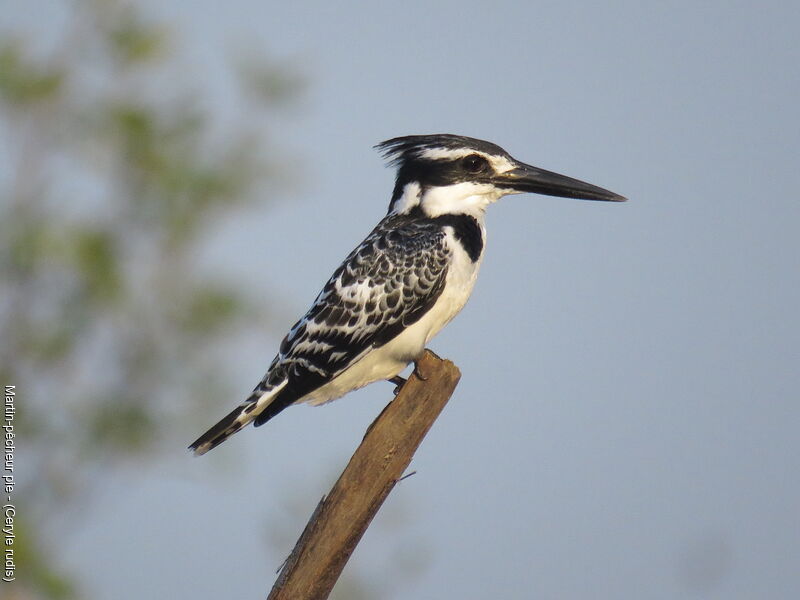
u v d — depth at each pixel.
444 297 11.56
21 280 12.20
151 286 12.56
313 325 11.43
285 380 11.33
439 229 11.66
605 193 12.20
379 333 11.44
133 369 12.44
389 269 11.43
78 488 12.16
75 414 12.17
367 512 9.23
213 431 11.11
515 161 12.21
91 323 12.29
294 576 9.01
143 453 12.23
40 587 11.09
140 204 12.49
